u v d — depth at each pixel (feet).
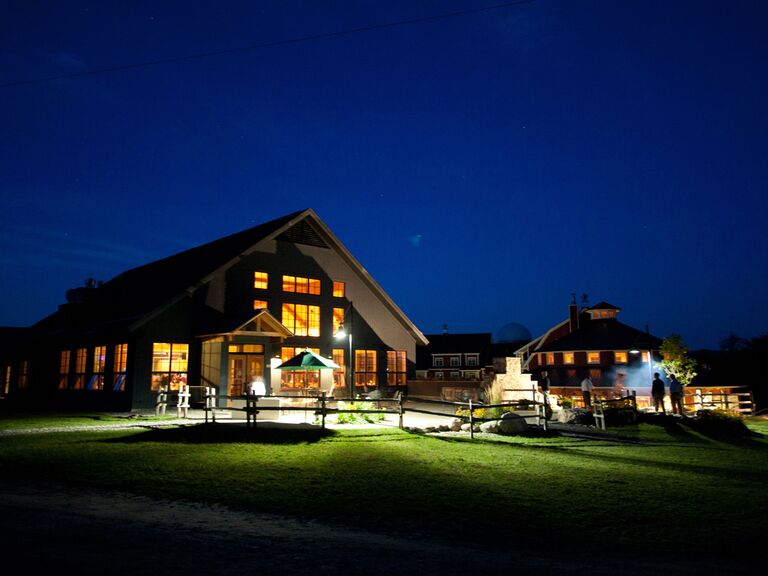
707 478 41.27
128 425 67.62
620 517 30.32
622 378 165.48
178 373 93.09
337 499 33.06
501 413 80.18
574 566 22.59
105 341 98.43
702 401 123.03
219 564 20.98
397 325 125.08
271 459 44.93
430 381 120.06
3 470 39.34
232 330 87.66
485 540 26.27
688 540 26.68
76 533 24.50
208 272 98.17
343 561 22.12
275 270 108.27
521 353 207.82
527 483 38.09
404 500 33.12
